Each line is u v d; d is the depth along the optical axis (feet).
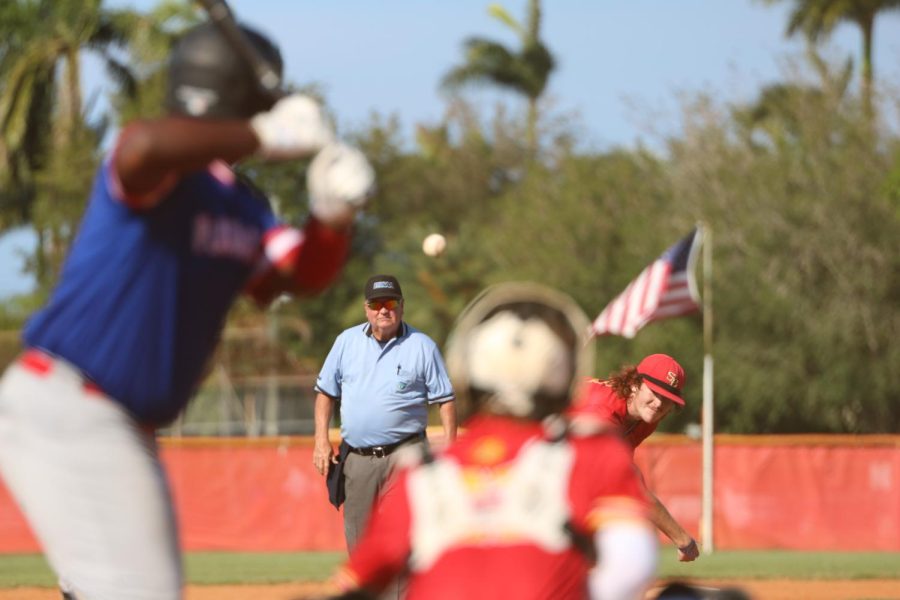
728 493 192.75
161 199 31.71
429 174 545.44
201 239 32.48
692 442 192.75
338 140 30.81
